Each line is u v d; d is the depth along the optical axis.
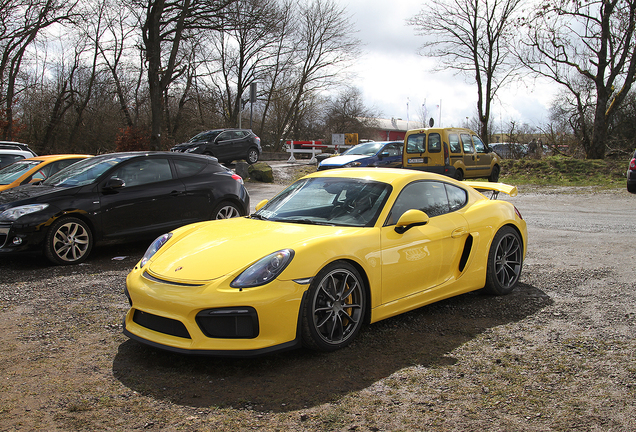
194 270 3.12
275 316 2.90
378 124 51.25
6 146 12.45
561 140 23.77
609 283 4.81
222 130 19.70
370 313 3.46
